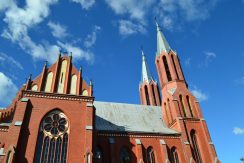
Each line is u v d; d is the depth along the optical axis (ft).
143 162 118.73
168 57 178.50
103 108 158.81
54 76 111.24
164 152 126.21
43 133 96.17
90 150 92.48
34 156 88.84
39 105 100.58
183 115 146.92
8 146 85.15
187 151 128.16
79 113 103.55
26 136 91.81
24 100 98.63
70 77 113.70
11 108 112.68
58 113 102.17
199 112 149.89
